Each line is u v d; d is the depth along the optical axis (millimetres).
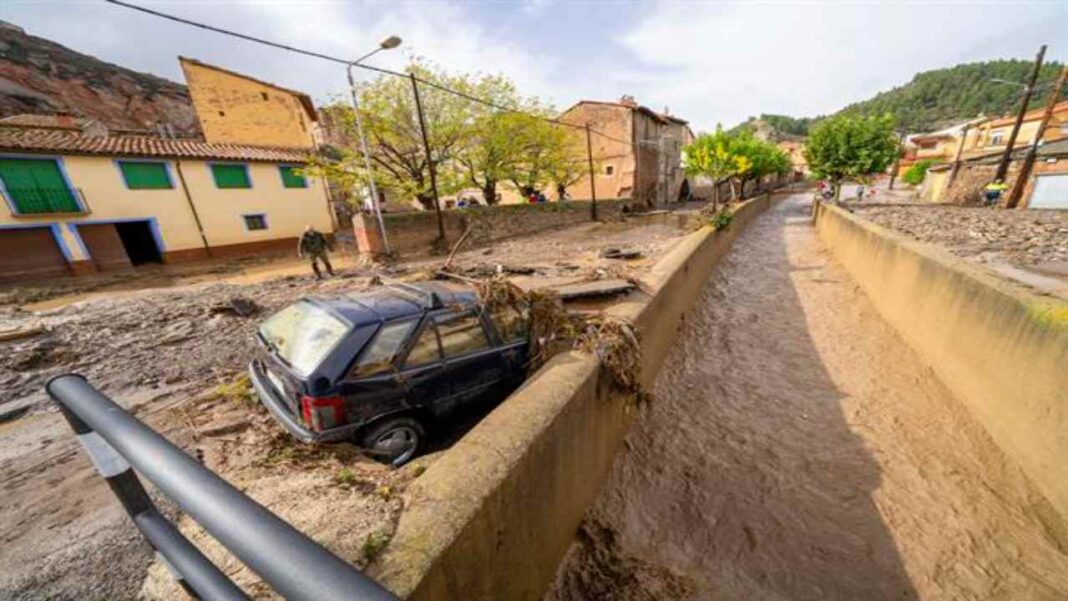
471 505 1976
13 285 12656
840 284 11133
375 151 17359
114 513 2842
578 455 3436
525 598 2674
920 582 3334
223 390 4449
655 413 5570
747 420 5445
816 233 20031
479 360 4074
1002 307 4668
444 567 1726
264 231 19031
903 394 5801
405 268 12188
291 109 25625
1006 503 3867
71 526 2711
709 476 4477
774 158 34031
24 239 13578
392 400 3514
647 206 31906
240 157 17875
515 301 4582
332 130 26406
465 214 16844
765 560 3543
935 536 3693
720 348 7594
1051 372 3838
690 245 9945
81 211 14375
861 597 3246
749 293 10797
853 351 7238
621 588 3213
